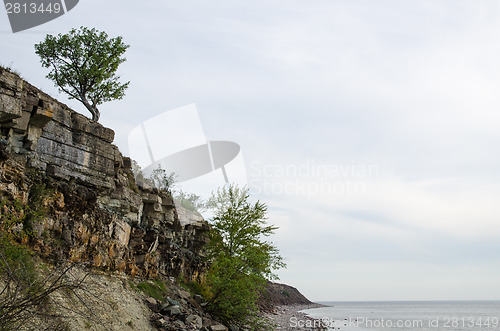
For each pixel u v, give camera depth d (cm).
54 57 3100
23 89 1945
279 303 10444
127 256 2644
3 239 1703
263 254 3347
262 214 3809
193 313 2784
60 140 2167
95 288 2119
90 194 2334
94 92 3189
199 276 3750
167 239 3228
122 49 3184
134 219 2791
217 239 3772
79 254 2203
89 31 3105
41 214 1992
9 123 1852
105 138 2441
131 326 2116
